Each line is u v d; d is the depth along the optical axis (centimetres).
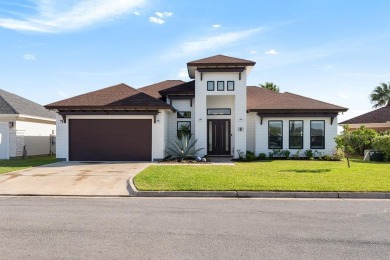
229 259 493
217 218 742
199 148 2142
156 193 1031
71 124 1989
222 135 2297
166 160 1962
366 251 529
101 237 598
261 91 2625
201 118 2152
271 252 523
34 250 528
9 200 963
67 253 515
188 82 2462
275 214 782
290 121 2211
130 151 1975
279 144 2212
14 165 1692
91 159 1978
